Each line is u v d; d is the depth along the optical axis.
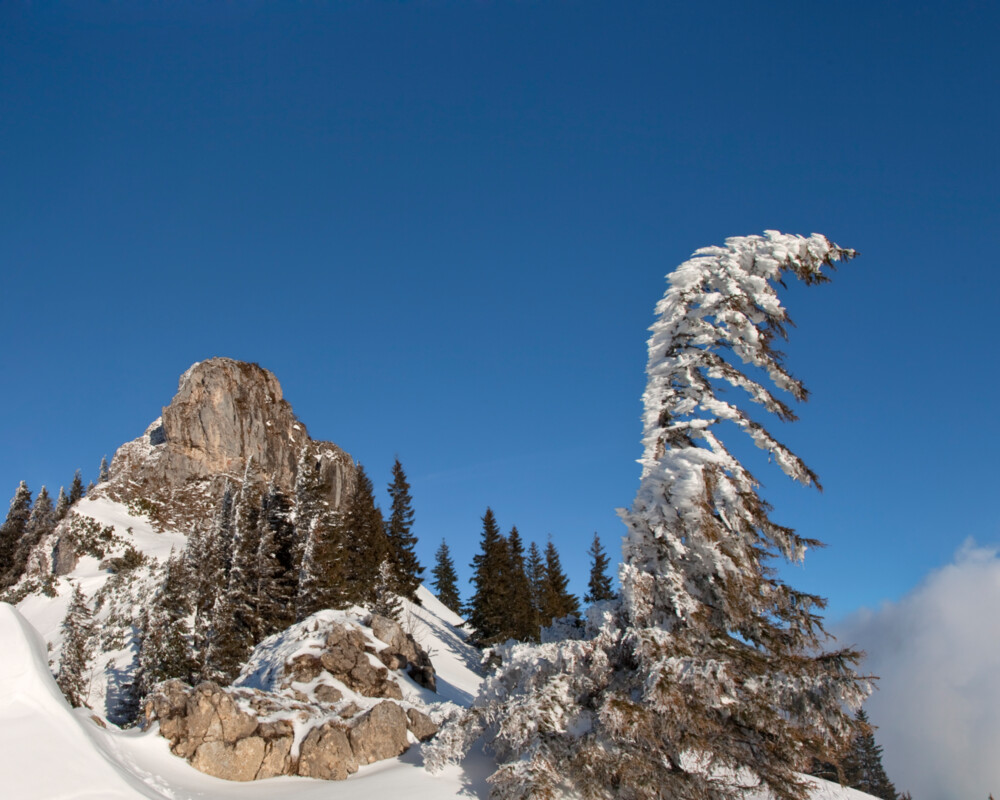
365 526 58.53
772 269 15.98
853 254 16.33
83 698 34.66
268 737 16.98
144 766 14.73
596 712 14.85
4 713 12.38
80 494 95.94
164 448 80.81
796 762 14.34
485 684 18.22
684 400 16.00
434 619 60.28
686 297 16.19
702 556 15.53
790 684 13.50
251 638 39.88
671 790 13.93
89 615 38.31
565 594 69.06
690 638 14.99
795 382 15.78
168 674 33.09
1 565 69.50
